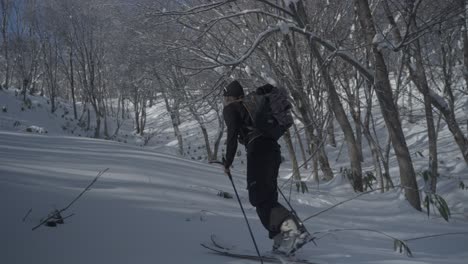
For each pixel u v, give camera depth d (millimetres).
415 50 8742
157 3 11492
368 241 4527
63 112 33281
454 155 14500
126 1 12656
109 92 39188
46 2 29734
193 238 3443
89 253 2752
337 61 11469
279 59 12094
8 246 2656
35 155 6355
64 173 5195
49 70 34938
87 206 3902
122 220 3648
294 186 9016
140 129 33219
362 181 9594
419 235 5238
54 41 30938
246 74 11664
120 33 15133
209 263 2799
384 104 7605
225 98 3436
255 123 3330
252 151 3332
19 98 29203
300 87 10844
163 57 11781
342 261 3133
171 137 31047
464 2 7750
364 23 7840
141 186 5246
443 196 9711
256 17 11852
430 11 9906
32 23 30984
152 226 3619
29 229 3025
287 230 3146
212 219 4285
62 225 3256
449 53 12555
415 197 7324
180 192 5367
